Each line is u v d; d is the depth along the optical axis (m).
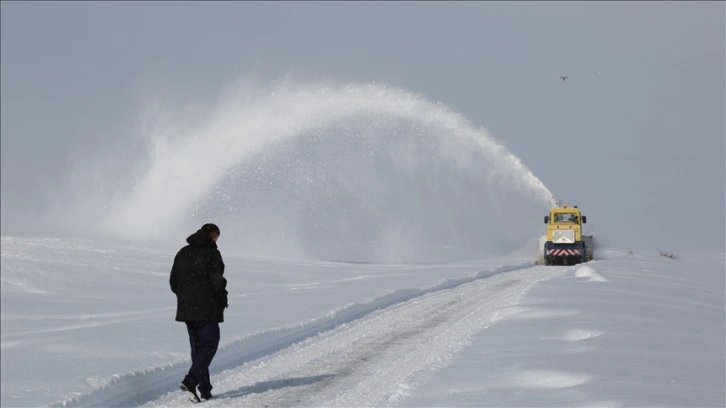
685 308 31.92
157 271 54.00
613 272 50.91
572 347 21.34
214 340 18.56
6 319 36.84
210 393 18.52
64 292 45.81
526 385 17.06
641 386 16.09
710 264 74.81
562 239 67.94
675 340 22.38
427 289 43.59
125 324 28.77
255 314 31.02
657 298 35.34
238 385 19.80
